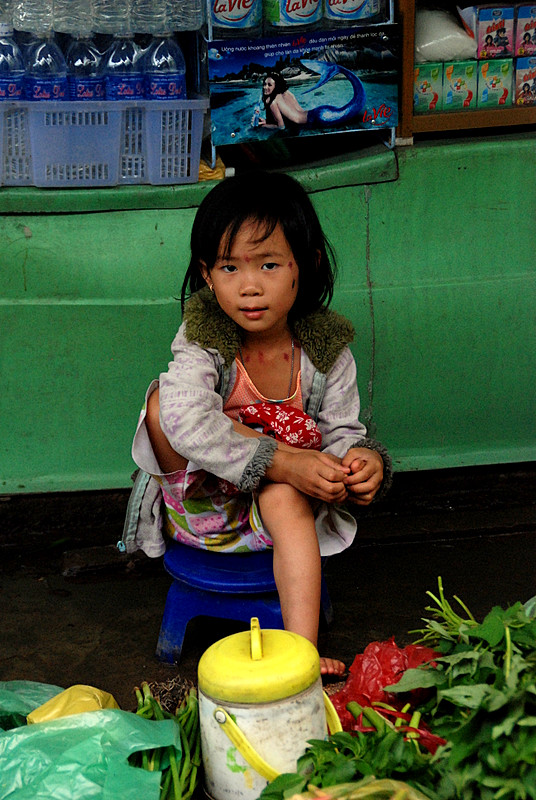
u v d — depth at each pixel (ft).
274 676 4.42
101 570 8.44
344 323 6.67
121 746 4.64
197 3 8.15
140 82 8.00
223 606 6.63
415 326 8.82
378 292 8.72
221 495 6.40
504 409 9.15
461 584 8.00
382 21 8.44
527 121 8.80
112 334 8.54
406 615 7.52
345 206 8.54
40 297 8.41
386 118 8.39
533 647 4.61
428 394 9.02
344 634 7.24
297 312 6.61
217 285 6.09
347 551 8.70
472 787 4.18
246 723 4.41
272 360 6.57
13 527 9.02
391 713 4.91
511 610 4.99
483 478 9.47
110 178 8.27
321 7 8.32
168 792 4.71
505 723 4.07
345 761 4.22
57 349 8.54
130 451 8.87
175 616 6.80
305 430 6.32
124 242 8.36
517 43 8.81
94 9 7.92
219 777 4.57
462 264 8.79
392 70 8.26
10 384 8.57
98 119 8.08
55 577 8.38
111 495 9.08
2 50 7.82
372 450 6.40
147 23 8.01
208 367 6.26
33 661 7.00
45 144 8.05
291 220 5.94
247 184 5.99
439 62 8.70
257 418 6.35
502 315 8.89
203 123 8.59
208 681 4.50
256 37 8.14
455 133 8.94
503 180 8.62
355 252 8.66
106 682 6.70
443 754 4.28
